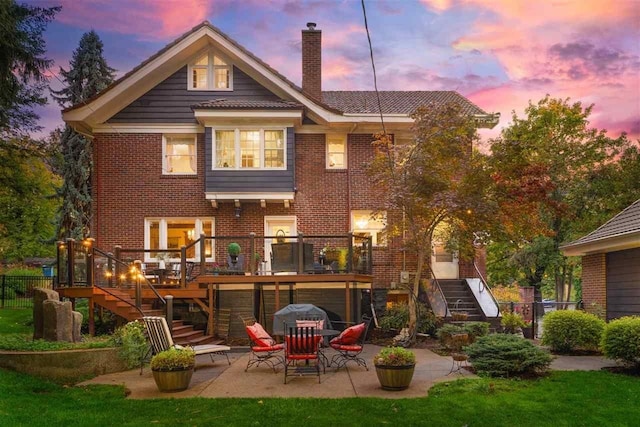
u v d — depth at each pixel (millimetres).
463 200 13555
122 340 11352
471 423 7234
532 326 16688
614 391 8781
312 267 16047
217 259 19344
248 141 19438
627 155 26656
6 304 23266
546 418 7430
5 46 14812
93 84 27938
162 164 19750
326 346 15055
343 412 7711
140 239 19453
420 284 18594
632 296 14406
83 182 27688
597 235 16031
